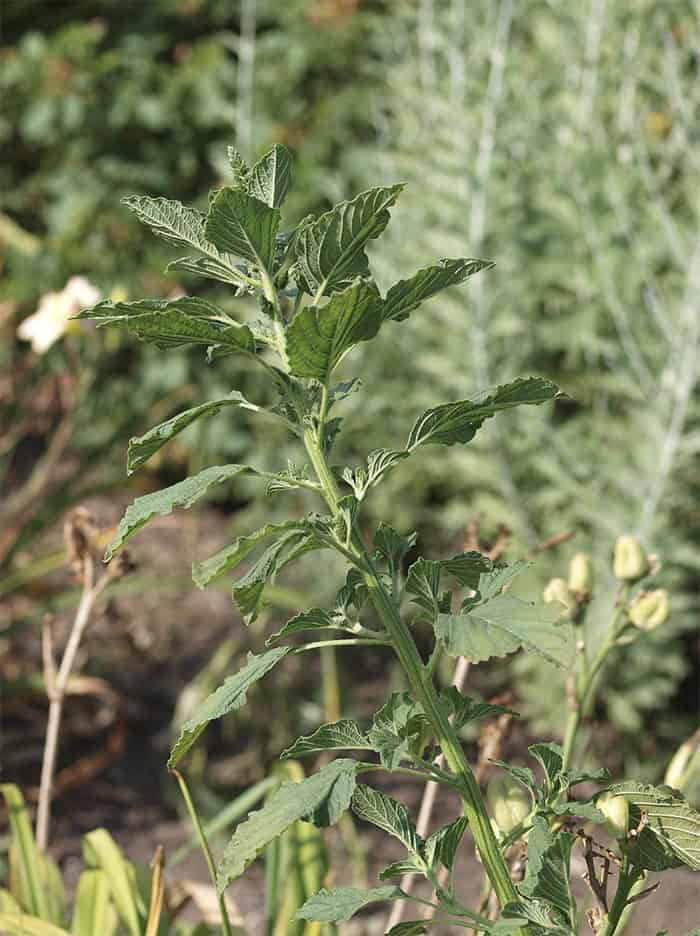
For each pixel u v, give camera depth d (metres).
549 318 3.77
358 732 1.02
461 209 3.52
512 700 1.54
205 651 3.91
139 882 1.77
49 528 3.70
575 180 3.45
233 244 0.94
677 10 3.64
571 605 1.39
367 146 4.85
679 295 3.47
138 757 3.39
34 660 3.64
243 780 3.30
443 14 3.95
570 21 3.80
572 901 0.99
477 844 1.02
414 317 3.68
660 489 3.10
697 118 3.59
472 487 3.84
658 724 3.39
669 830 1.02
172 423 0.95
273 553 0.97
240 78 4.92
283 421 1.02
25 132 5.28
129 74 5.33
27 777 3.27
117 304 0.94
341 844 2.91
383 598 1.00
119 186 5.21
